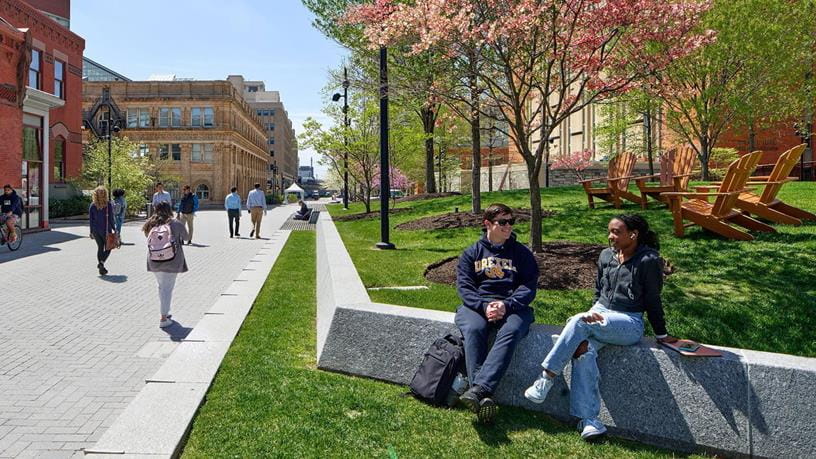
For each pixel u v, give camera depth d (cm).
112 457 328
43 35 3042
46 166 2155
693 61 1750
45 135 2141
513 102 858
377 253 1077
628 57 905
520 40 787
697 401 354
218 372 496
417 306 635
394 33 873
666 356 365
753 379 339
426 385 414
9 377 496
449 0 766
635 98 1808
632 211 1206
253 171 9212
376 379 473
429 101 954
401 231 1449
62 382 487
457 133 3500
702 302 571
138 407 404
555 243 916
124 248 1591
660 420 364
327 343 504
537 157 835
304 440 357
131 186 3484
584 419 372
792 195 1213
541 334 409
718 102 1905
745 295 584
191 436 364
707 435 349
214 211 4934
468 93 963
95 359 555
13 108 1906
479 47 820
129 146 3797
